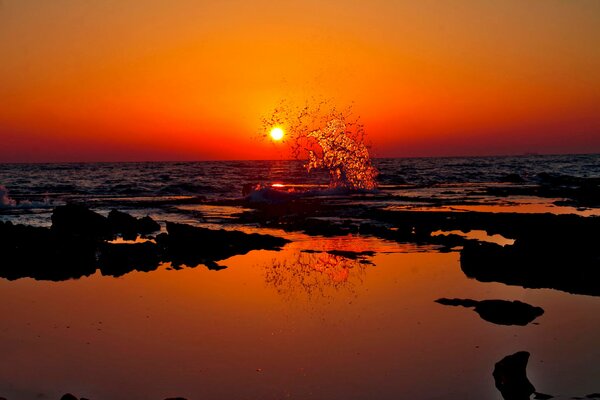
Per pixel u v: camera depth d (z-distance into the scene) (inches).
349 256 465.7
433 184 1504.7
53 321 294.7
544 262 389.4
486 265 402.0
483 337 267.7
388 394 210.5
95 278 393.1
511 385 213.5
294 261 448.1
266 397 208.4
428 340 263.9
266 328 281.9
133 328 282.8
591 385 216.4
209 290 358.3
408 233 576.1
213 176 2119.8
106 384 219.6
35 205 962.1
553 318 295.1
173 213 818.8
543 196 1034.1
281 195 1037.8
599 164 3243.1
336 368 233.3
